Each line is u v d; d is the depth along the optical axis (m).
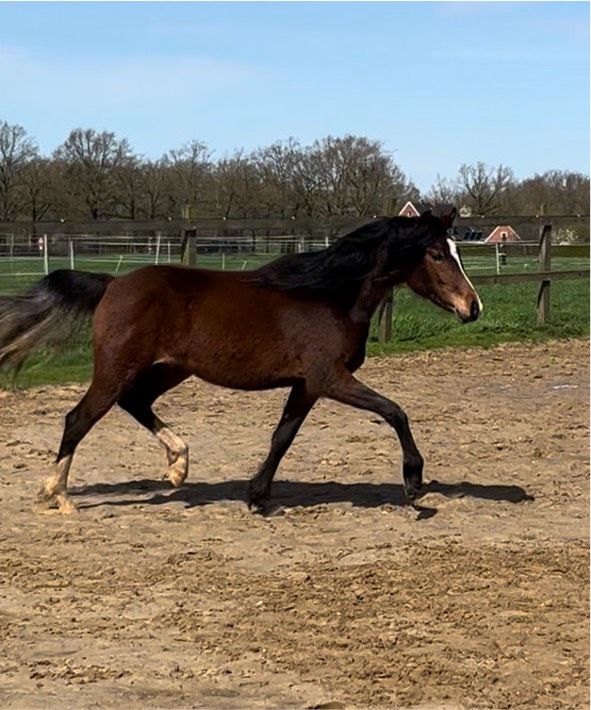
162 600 6.10
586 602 6.07
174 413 11.89
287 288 7.79
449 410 12.33
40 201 54.28
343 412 12.05
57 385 13.28
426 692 4.85
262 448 10.28
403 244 7.81
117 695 4.83
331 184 51.72
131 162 55.00
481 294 26.64
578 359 16.61
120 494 8.62
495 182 52.84
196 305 7.80
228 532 7.58
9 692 4.85
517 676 5.04
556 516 8.05
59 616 5.84
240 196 52.75
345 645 5.40
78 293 7.93
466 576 6.54
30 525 7.70
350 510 8.19
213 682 4.97
